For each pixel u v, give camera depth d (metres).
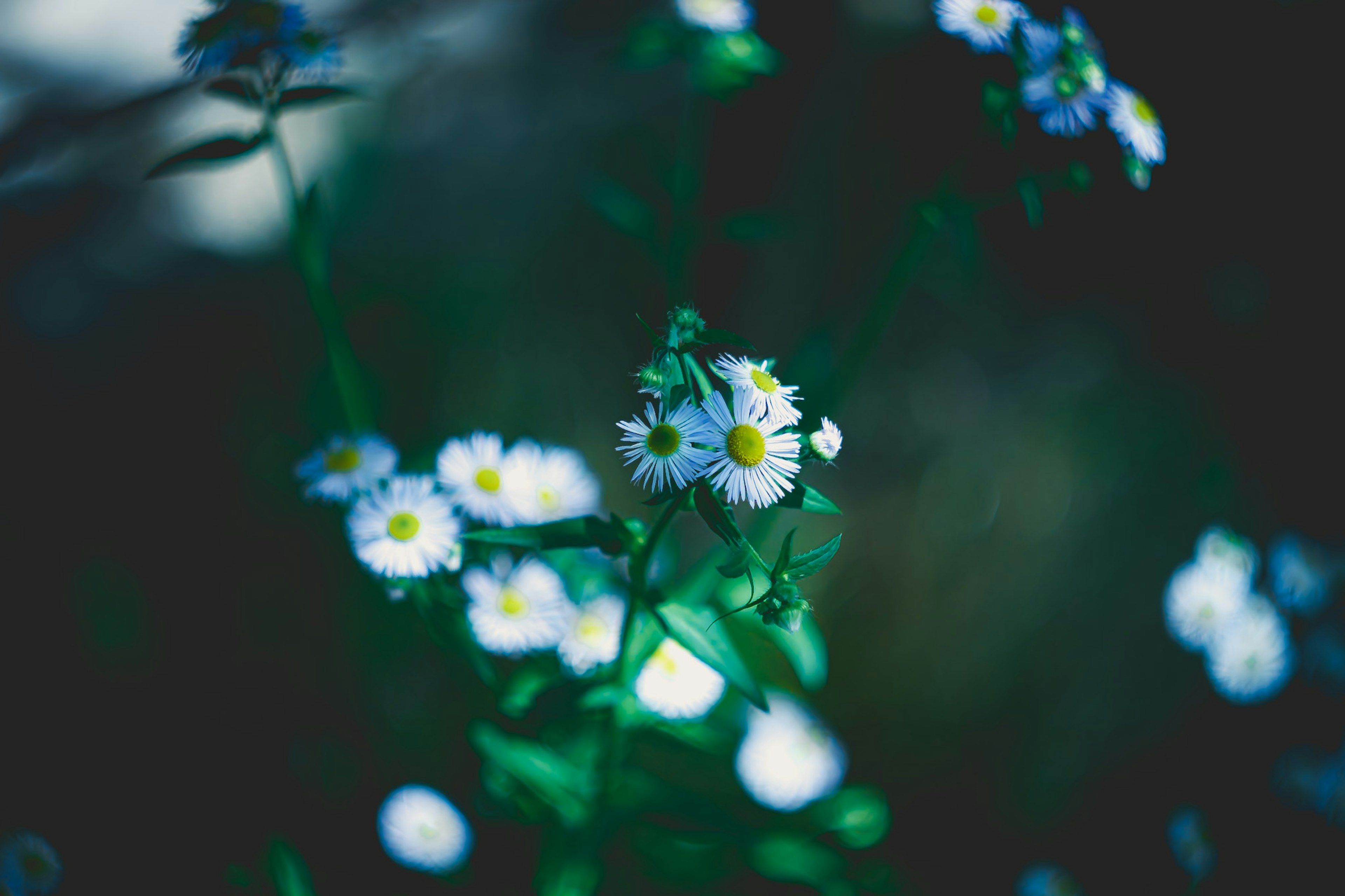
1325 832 0.40
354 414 0.34
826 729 0.37
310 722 0.40
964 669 0.43
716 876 0.35
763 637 0.36
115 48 0.38
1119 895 0.40
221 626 0.41
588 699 0.33
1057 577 0.43
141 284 0.43
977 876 0.40
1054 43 0.32
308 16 0.33
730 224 0.37
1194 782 0.41
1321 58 0.43
